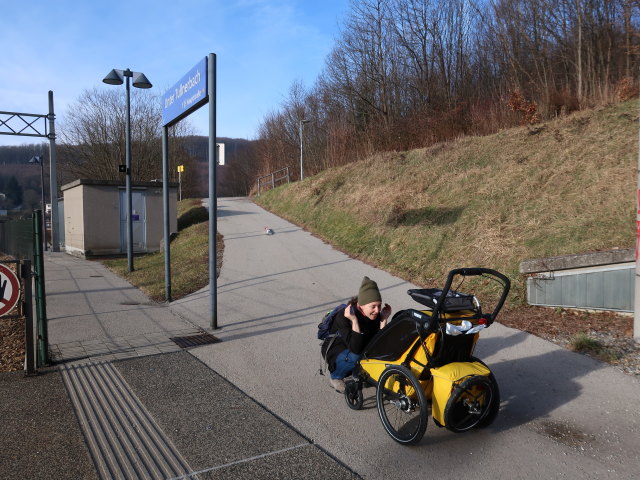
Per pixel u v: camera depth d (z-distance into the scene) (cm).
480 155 1427
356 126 2747
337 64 2945
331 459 340
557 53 2203
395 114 2736
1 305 483
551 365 510
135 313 789
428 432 381
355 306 420
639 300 545
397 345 381
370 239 1242
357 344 401
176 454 347
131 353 578
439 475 321
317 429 387
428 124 2056
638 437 367
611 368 494
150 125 4084
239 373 515
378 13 2772
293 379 498
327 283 961
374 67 2822
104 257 1755
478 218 1037
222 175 7319
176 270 1168
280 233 1580
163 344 616
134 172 4041
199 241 1542
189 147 5181
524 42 2333
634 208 816
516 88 1923
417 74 2748
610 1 1972
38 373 508
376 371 396
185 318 755
